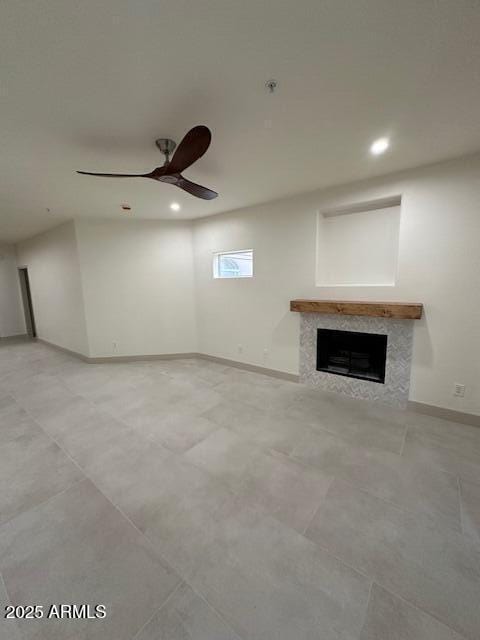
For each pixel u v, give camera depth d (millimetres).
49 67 1311
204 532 1532
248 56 1286
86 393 3453
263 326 3936
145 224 4488
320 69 1371
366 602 1187
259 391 3443
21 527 1580
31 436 2512
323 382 3477
